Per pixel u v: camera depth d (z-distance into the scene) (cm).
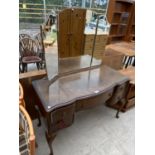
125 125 192
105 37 187
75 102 131
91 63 187
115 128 186
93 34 171
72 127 182
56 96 131
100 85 154
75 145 160
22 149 98
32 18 240
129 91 194
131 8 358
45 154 148
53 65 155
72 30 150
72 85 150
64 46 155
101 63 200
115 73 183
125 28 377
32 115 178
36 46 236
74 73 170
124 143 167
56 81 154
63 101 125
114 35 357
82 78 164
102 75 175
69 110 128
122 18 356
